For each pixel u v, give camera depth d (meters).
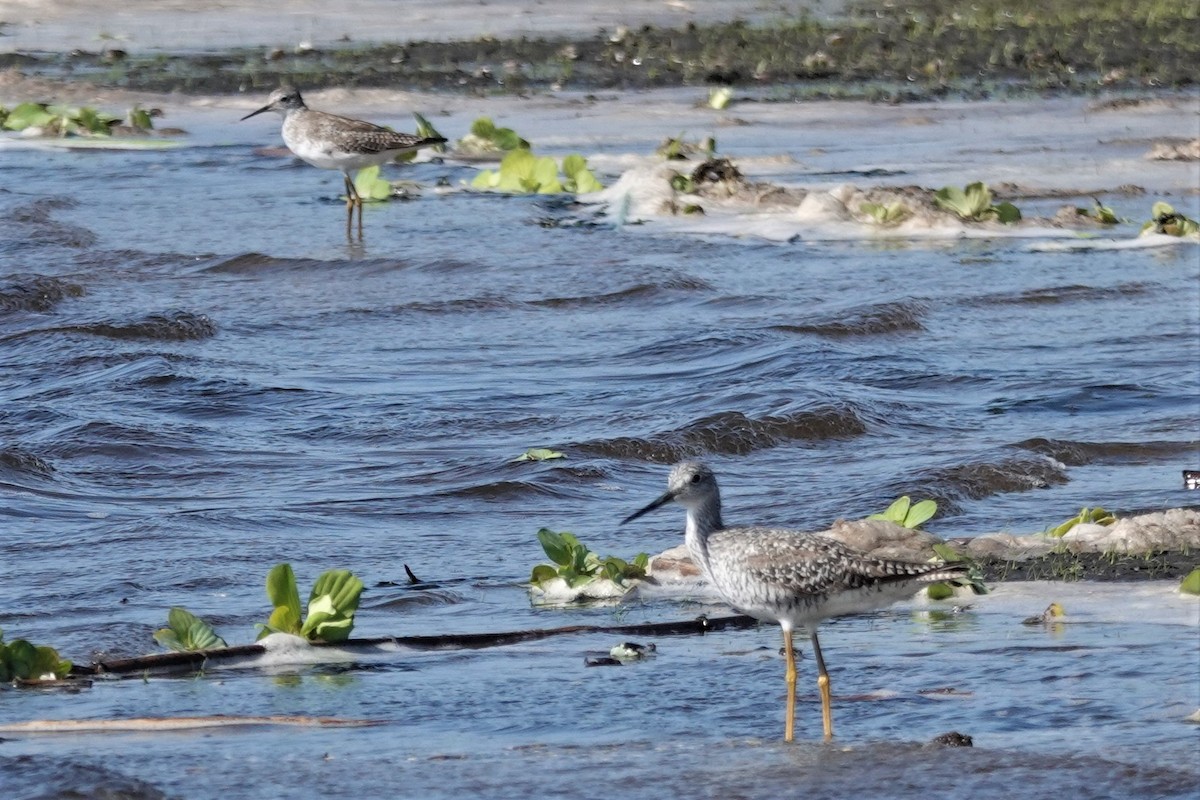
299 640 10.01
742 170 29.38
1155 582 11.33
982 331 19.59
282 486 14.29
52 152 30.81
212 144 31.95
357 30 46.91
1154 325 19.78
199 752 8.09
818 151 31.44
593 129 33.66
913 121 34.81
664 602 11.33
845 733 8.50
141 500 13.88
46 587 11.47
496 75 40.09
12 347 18.36
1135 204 27.00
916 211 25.28
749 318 19.83
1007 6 50.31
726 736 8.46
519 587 11.66
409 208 26.72
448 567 12.16
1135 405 16.73
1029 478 14.29
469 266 22.41
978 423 16.23
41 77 38.38
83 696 9.12
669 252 23.48
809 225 25.30
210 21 47.94
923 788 7.54
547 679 9.48
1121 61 42.16
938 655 9.87
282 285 21.59
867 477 14.24
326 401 16.70
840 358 18.16
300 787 7.55
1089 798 7.38
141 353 17.94
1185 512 12.59
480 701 9.07
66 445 15.03
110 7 49.34
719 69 40.94
